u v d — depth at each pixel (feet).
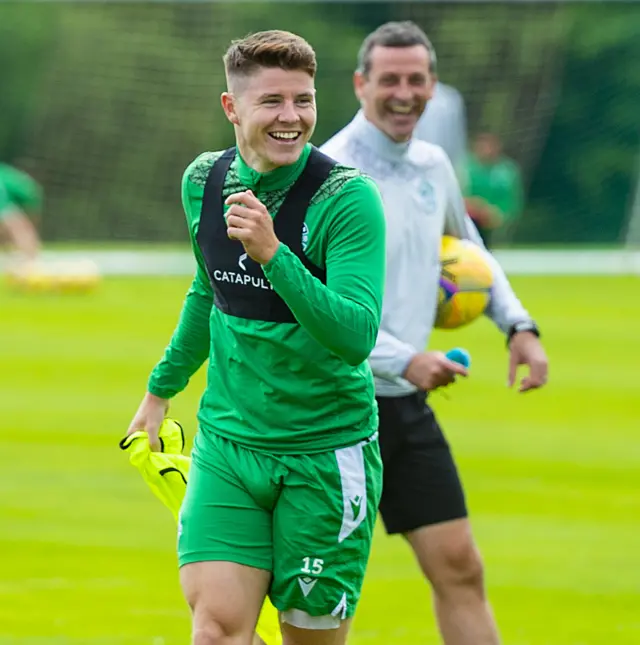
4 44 379.96
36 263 241.55
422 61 60.08
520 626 70.23
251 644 47.60
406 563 83.15
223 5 323.98
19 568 79.25
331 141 61.87
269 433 47.96
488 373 158.71
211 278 48.70
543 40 314.55
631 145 361.51
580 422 129.80
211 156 49.57
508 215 299.58
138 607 72.02
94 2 324.60
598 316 214.07
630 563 82.74
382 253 46.73
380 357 58.13
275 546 48.42
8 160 382.22
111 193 331.16
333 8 333.01
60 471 106.11
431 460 59.16
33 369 156.15
